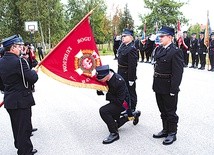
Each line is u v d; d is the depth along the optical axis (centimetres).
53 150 480
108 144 495
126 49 618
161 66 477
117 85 494
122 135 532
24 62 417
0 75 419
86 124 605
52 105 779
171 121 489
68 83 525
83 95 891
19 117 423
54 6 3644
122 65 628
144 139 510
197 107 699
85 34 529
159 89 483
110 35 4416
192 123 583
